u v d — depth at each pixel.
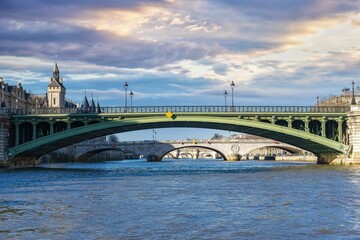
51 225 29.62
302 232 27.31
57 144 111.31
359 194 45.00
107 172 94.06
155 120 100.19
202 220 31.09
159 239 25.72
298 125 110.31
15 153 102.44
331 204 38.03
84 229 28.31
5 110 103.00
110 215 33.16
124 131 113.94
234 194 46.31
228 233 27.14
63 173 88.31
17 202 41.00
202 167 125.75
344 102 149.12
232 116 101.44
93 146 190.88
